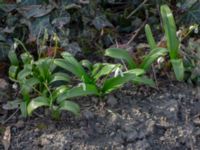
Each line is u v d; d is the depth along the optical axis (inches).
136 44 45.1
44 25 43.6
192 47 42.6
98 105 39.3
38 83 39.3
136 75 38.3
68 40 43.6
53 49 42.3
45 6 44.6
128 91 40.5
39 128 37.6
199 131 37.6
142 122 37.8
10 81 42.0
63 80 40.0
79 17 45.7
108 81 38.7
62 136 36.8
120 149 36.2
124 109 38.9
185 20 46.3
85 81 38.9
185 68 41.5
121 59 41.9
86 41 45.1
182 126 37.9
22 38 44.1
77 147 36.1
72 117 38.3
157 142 36.8
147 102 39.5
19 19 44.6
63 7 44.4
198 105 39.5
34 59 43.4
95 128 37.5
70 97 38.0
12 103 38.9
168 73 41.9
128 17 47.7
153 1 48.4
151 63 40.2
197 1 46.3
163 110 38.7
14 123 38.4
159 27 46.6
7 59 43.1
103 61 43.7
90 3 46.0
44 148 36.2
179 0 47.8
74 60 39.4
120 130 37.4
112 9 49.2
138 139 36.8
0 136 37.5
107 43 45.6
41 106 39.3
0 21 45.3
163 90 40.6
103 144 36.4
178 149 36.6
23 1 45.2
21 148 36.5
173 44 40.5
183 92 40.4
